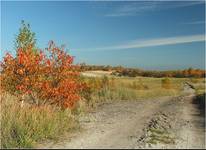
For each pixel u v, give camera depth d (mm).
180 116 20688
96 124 17156
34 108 15531
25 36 19734
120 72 106875
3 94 17375
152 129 15367
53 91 18156
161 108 25875
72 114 19625
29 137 12820
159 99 35906
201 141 13578
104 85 36469
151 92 42969
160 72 120312
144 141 13000
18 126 13375
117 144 12578
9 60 17547
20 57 17344
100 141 13086
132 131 15156
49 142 12922
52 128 13930
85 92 28094
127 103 29938
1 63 17734
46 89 18047
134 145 12414
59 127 14633
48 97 18328
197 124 17641
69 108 19266
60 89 18422
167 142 13117
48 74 18688
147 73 115000
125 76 104750
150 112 22984
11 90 17797
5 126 13516
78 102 23359
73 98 19109
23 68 17406
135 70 112125
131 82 51156
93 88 33312
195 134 14961
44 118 14383
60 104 18641
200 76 127875
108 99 32031
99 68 104000
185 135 14641
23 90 17438
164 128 16031
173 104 29469
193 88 68562
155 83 69500
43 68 18250
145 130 15273
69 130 15195
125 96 34531
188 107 26688
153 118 19359
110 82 39906
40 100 18312
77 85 19953
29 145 12227
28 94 18234
